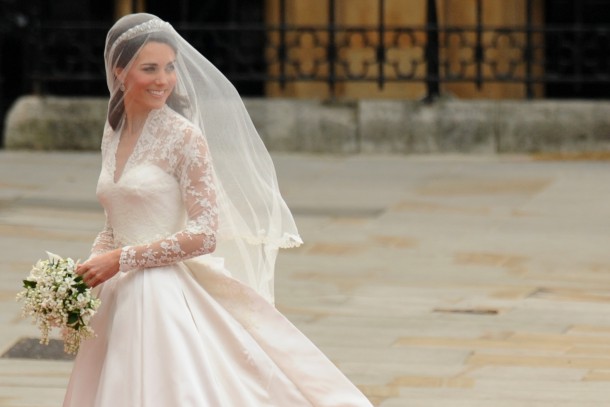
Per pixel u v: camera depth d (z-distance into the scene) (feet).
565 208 122.52
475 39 163.22
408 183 135.95
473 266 99.81
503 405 64.59
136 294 47.47
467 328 80.89
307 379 48.88
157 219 48.06
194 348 46.73
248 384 48.06
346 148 154.81
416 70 163.63
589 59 173.88
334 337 78.48
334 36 155.74
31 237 107.14
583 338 78.43
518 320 82.99
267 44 156.66
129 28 48.03
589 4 172.96
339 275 96.63
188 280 48.39
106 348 48.39
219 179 50.96
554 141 154.30
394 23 162.20
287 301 88.07
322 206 123.85
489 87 165.48
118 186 48.26
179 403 45.73
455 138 154.30
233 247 51.88
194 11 175.83
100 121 156.87
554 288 92.48
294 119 154.92
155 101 48.19
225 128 50.96
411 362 72.95
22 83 171.83
